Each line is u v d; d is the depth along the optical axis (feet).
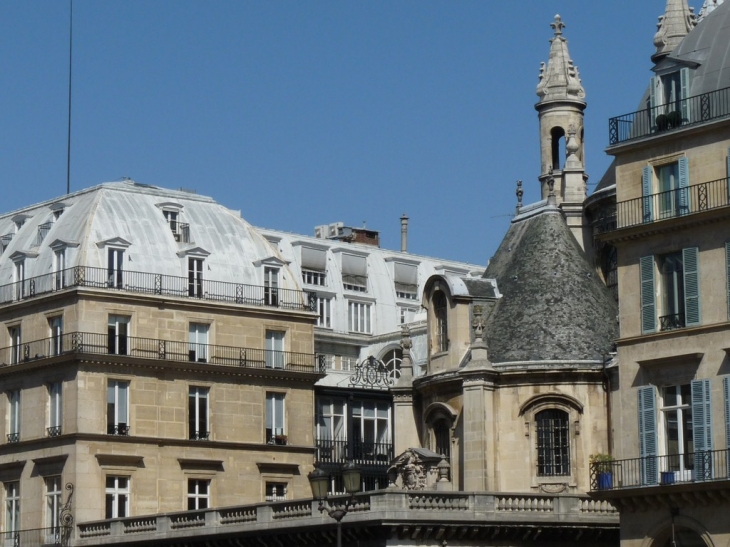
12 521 324.80
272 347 340.18
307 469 337.93
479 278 293.02
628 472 232.12
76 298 317.42
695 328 225.76
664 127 234.58
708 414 223.10
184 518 290.56
